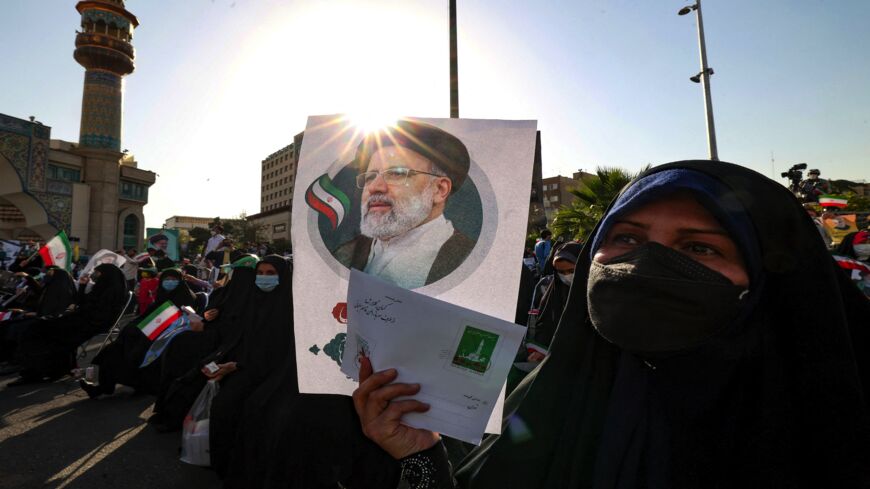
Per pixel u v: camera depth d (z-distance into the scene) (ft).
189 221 281.54
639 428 2.58
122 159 99.30
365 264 2.89
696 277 2.40
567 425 2.81
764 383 2.41
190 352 13.43
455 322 2.52
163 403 13.37
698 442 2.53
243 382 9.59
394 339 2.60
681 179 2.54
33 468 10.91
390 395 2.58
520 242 2.74
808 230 2.50
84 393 17.04
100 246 88.22
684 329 2.40
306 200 3.03
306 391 2.85
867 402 2.43
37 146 80.43
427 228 2.85
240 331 10.67
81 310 18.88
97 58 89.15
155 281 24.88
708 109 33.99
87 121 89.20
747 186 2.52
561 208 39.40
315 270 2.96
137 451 11.85
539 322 10.00
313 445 7.48
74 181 86.89
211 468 10.03
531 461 2.82
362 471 7.31
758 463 2.30
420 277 2.81
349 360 2.76
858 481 2.09
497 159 2.87
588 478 2.65
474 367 2.52
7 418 14.33
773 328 2.50
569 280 9.58
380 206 2.93
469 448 6.91
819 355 2.30
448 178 2.89
